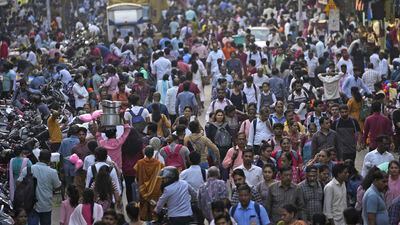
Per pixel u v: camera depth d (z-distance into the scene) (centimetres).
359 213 2119
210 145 2788
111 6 7875
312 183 2355
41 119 3556
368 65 4722
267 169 2372
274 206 2341
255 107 3316
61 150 2947
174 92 3916
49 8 8544
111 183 2492
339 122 2973
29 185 2538
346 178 2367
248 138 3122
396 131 3388
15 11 8875
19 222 2297
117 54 5788
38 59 5812
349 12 6738
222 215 2053
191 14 8712
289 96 3803
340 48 5416
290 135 3041
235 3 10262
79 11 9981
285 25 7356
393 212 2281
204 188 2381
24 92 4088
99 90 4212
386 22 6181
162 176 2466
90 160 2678
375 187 2272
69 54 5884
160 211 2433
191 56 5006
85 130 2891
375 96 3600
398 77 4375
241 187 2197
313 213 2345
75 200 2377
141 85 4038
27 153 2766
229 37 6656
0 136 3400
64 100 4147
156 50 5362
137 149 2822
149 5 8075
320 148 2906
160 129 3231
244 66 5153
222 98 3472
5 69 4575
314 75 4788
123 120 3259
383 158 2623
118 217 2156
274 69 4138
